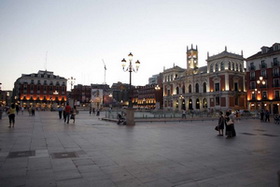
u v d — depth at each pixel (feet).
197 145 33.47
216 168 20.94
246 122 92.79
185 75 268.62
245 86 217.97
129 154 26.25
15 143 32.07
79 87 440.86
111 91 460.96
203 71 247.50
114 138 39.09
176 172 19.49
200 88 236.84
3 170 19.06
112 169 19.99
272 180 17.66
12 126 55.62
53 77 327.88
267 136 45.09
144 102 385.50
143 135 44.14
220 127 45.68
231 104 203.62
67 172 18.80
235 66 215.31
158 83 362.53
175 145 33.12
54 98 322.34
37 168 19.77
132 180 17.19
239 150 29.89
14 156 24.21
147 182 16.80
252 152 28.63
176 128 60.85
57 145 31.12
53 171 19.01
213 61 222.48
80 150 27.99
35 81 314.55
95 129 53.57
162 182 16.85
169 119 99.86
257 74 180.75
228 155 26.68
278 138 42.16
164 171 19.71
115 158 24.09
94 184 16.14
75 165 20.98
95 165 21.15
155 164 21.97
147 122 85.76
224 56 208.64
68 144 32.09
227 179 17.79
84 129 52.80
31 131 46.37
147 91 381.81
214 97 216.33
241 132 52.80
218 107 209.97
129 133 47.03
